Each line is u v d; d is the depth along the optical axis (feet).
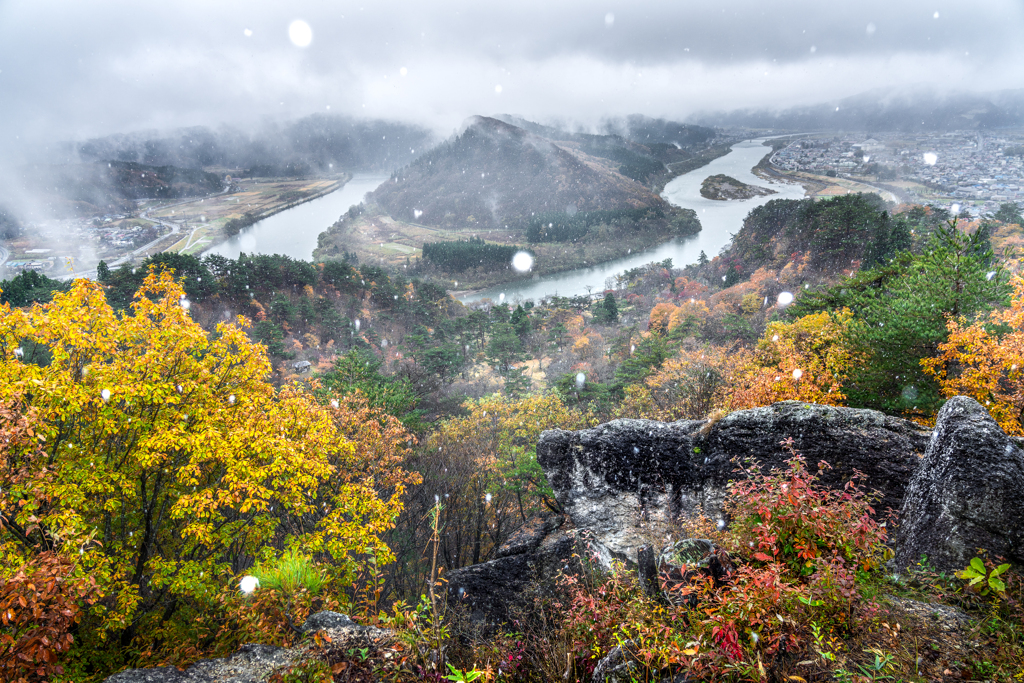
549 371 213.05
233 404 37.47
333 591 27.48
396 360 228.43
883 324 56.80
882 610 13.09
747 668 10.95
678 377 94.63
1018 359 44.06
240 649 18.37
